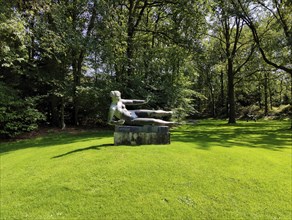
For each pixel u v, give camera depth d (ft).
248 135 40.52
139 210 12.79
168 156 19.17
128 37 51.13
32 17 37.83
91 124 59.06
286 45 47.16
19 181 16.55
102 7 46.21
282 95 121.90
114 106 23.09
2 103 39.32
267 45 52.95
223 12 54.19
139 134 22.93
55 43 42.88
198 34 53.16
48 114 55.98
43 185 15.44
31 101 43.04
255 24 63.82
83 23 51.62
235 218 12.41
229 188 15.16
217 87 129.29
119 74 51.85
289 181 16.37
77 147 24.59
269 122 77.05
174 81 57.98
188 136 36.58
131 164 17.52
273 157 21.59
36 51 48.67
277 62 61.31
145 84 52.54
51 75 49.26
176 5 49.90
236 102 125.59
